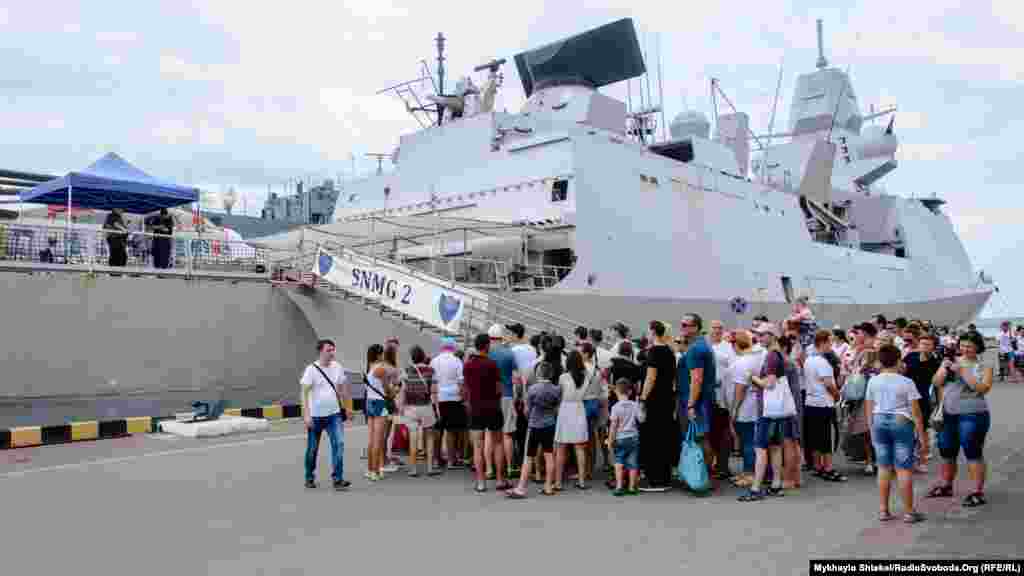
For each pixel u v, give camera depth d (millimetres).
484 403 9305
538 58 26406
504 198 20422
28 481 9586
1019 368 26484
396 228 20328
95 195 17578
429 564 6090
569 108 24781
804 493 8977
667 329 9578
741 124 32250
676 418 9539
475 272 19094
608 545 6590
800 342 12188
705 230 22844
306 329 16422
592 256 18656
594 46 25312
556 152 19500
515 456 10633
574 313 18031
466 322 14422
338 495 8977
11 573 5934
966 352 8016
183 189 17531
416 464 10633
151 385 14203
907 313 34562
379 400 9984
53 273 13188
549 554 6328
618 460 9086
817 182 32219
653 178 21391
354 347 15648
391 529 7305
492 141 21641
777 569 5691
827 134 36844
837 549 6230
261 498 8766
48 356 13086
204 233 22703
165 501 8547
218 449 11945
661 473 9234
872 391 7453
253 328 15609
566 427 9227
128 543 6805
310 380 9359
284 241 20766
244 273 15594
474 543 6738
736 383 9320
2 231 13062
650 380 9289
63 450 11781
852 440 10312
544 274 19062
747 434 9430
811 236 30750
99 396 13562
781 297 25984
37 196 17203
